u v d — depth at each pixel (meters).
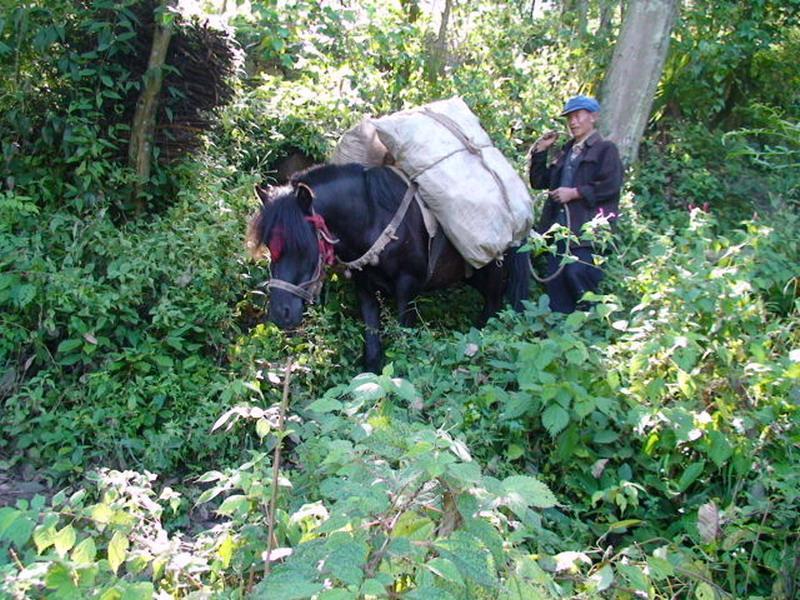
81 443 3.89
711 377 3.80
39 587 2.28
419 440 2.16
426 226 4.59
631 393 3.69
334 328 4.87
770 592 3.16
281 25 5.33
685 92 8.55
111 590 2.13
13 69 4.76
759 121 8.38
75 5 4.74
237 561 2.51
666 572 2.50
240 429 3.97
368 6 6.20
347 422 2.53
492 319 4.55
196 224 4.66
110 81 4.73
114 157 4.99
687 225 6.38
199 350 4.44
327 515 2.48
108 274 4.30
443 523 2.21
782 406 3.54
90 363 4.18
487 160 4.75
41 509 2.35
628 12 7.26
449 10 7.22
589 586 2.45
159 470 3.78
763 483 3.27
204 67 5.06
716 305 3.84
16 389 4.12
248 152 5.71
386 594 1.92
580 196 5.16
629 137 7.38
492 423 3.80
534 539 3.08
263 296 4.82
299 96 6.02
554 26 8.26
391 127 4.64
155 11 4.63
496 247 4.62
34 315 4.26
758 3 8.43
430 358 4.36
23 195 4.81
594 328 4.51
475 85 6.52
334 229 4.41
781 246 5.18
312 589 1.86
